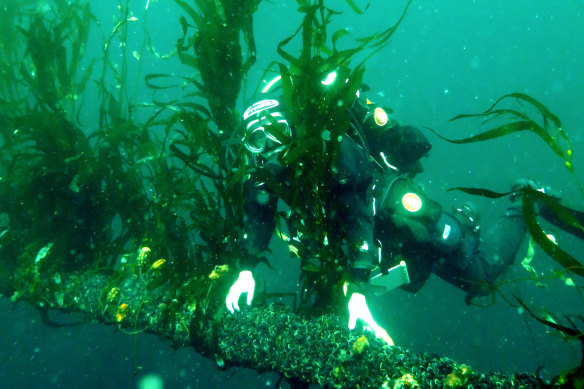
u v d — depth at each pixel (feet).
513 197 15.85
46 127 11.36
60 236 11.28
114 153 11.76
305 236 8.25
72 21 12.07
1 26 13.46
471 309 28.37
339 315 8.52
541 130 5.35
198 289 9.19
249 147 8.28
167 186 10.28
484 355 25.21
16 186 12.12
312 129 7.65
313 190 8.07
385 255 11.52
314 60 7.90
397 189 10.44
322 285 8.91
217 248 9.98
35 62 11.57
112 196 11.94
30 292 10.89
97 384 24.02
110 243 11.78
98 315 10.35
